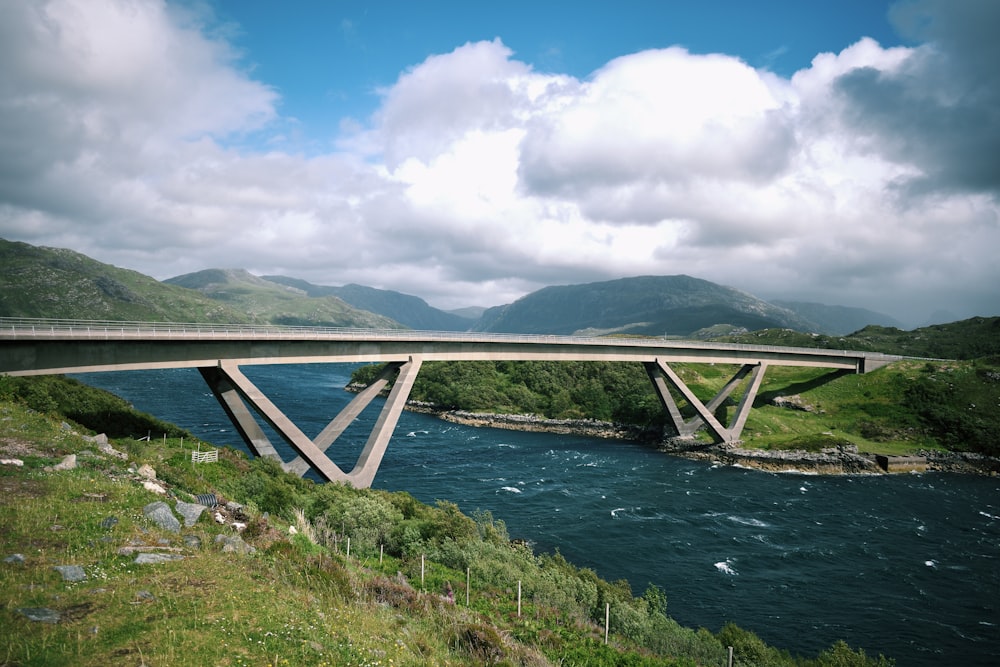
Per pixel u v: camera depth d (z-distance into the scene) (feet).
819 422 396.57
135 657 36.47
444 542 121.60
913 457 333.01
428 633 60.08
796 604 152.97
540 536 194.18
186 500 78.64
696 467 316.40
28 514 57.06
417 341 239.30
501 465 298.15
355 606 58.08
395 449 321.73
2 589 42.24
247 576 54.95
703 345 369.30
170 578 50.01
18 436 87.61
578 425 428.97
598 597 114.11
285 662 39.24
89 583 45.93
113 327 159.33
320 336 200.85
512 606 92.17
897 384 422.00
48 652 35.32
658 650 91.66
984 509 250.37
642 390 463.42
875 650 131.64
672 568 173.58
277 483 148.66
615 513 223.30
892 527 220.23
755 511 235.40
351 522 122.62
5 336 132.36
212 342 174.50
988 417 369.09
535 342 297.94
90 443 94.48
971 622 146.00
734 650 106.11
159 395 424.05
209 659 37.70
